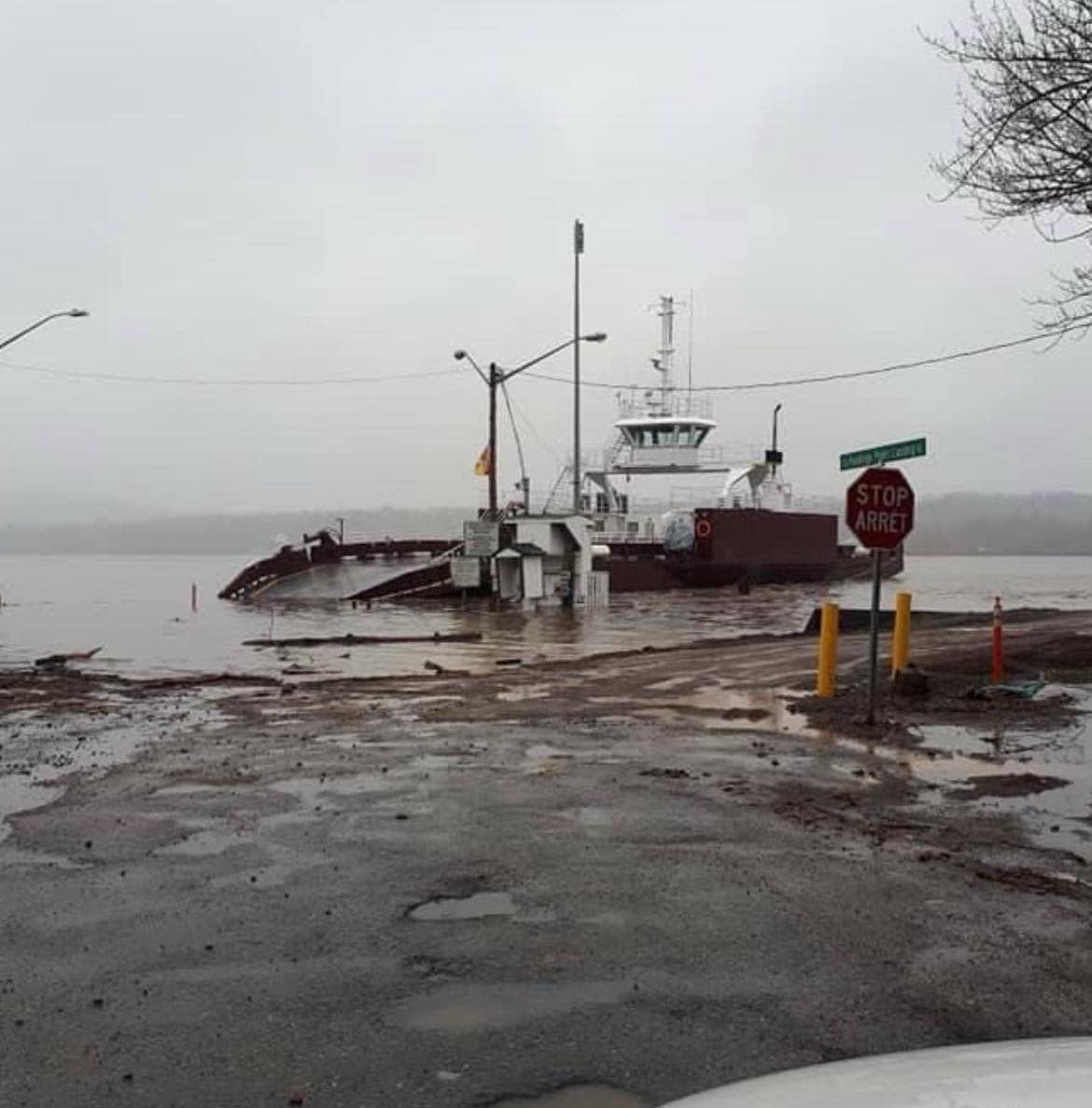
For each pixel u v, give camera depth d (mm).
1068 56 9062
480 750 10641
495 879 6359
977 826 7672
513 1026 4402
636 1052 4168
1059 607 48156
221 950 5238
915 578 123125
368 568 54906
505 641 27547
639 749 10711
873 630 11953
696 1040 4270
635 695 15016
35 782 9156
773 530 63812
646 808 8125
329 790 8750
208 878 6363
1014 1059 2143
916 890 6180
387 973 4961
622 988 4789
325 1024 4426
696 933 5477
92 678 18016
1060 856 6910
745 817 7891
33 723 12617
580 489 49125
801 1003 4613
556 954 5184
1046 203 9680
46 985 4824
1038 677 15336
